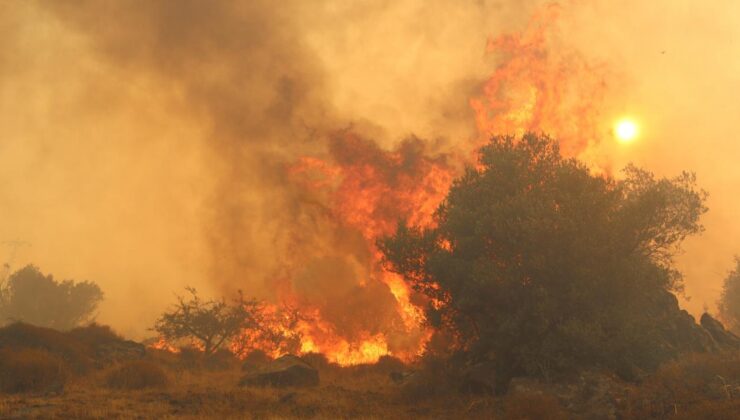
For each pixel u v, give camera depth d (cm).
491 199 2094
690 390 1483
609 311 1836
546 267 1856
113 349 2762
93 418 1475
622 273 1839
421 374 2019
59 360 2161
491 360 2000
